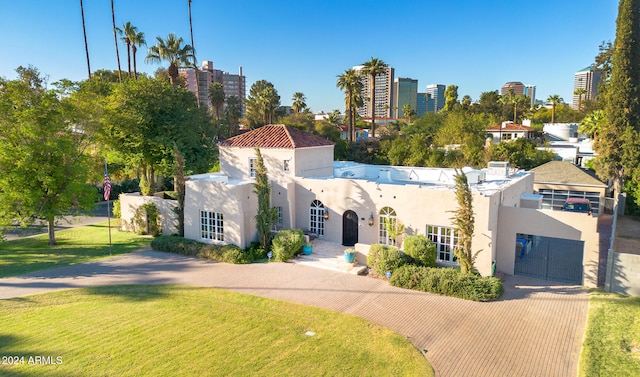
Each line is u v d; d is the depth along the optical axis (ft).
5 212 85.61
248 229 87.51
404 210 78.43
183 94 136.05
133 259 83.66
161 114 120.06
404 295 63.21
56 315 56.03
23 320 54.39
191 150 125.29
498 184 86.07
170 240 89.97
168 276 72.64
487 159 157.58
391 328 52.49
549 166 135.85
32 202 86.33
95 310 57.77
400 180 99.50
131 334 50.47
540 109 408.67
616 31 130.52
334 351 46.68
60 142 88.43
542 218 69.05
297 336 50.19
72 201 97.35
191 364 43.70
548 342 49.08
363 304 59.88
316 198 90.33
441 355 46.26
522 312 57.21
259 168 82.74
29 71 135.95
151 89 117.91
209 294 63.72
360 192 83.87
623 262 62.64
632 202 123.85
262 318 55.16
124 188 168.35
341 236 87.92
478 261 70.13
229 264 79.25
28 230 112.37
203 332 51.08
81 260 83.20
